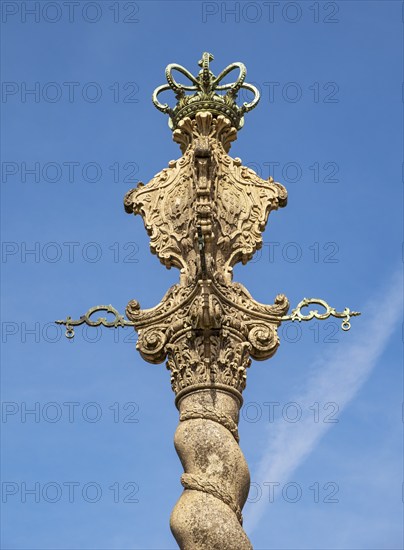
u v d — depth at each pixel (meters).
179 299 16.58
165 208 17.45
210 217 16.52
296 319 16.61
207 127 17.70
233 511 14.95
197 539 14.54
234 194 17.45
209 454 15.27
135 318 16.62
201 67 18.11
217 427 15.52
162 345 16.41
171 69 18.05
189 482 15.05
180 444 15.47
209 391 15.85
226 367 16.05
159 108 18.14
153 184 17.69
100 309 16.75
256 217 17.42
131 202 17.59
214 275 16.39
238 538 14.56
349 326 16.58
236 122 17.97
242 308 16.48
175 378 16.14
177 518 14.77
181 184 17.55
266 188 17.66
